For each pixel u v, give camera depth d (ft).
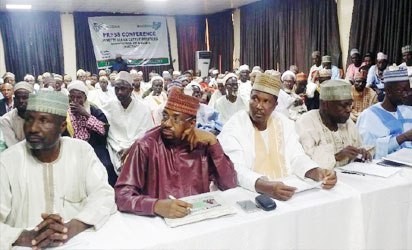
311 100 16.63
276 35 27.22
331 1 22.45
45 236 3.37
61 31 30.73
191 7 30.89
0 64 29.45
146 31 33.37
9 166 4.09
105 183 4.36
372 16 19.63
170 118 4.58
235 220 3.98
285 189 4.62
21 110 8.29
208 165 5.07
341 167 6.05
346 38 21.91
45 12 29.94
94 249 3.40
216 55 34.35
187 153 4.87
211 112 12.52
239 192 4.96
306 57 24.71
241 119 5.89
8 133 8.34
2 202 4.00
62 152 4.32
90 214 3.83
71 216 4.30
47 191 4.20
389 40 18.92
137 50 33.24
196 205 4.25
